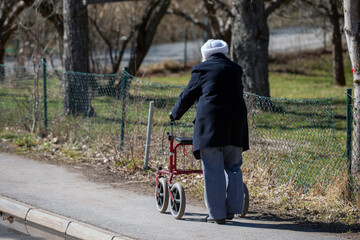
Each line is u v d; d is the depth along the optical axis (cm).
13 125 1759
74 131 1573
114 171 1265
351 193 966
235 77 833
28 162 1359
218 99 808
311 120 1405
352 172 981
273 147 1195
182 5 4950
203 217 898
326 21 3838
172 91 1482
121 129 1388
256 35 2156
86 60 2022
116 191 1088
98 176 1220
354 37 1012
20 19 2830
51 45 2905
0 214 985
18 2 2730
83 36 2011
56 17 2500
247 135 852
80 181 1172
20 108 1756
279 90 3128
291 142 1222
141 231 812
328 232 820
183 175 1201
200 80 827
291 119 1394
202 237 784
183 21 5734
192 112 1288
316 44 4941
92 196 1042
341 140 1560
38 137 1636
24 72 1894
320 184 1033
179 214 868
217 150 823
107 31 3428
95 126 1558
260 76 2166
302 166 1112
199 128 813
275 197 1020
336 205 943
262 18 2159
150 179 1188
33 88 1716
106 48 3541
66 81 1759
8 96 1822
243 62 2067
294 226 850
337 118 2047
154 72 4131
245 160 1195
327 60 4438
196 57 4478
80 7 1980
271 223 866
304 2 3134
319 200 983
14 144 1570
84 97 1717
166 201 907
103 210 938
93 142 1517
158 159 1316
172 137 888
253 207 968
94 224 850
